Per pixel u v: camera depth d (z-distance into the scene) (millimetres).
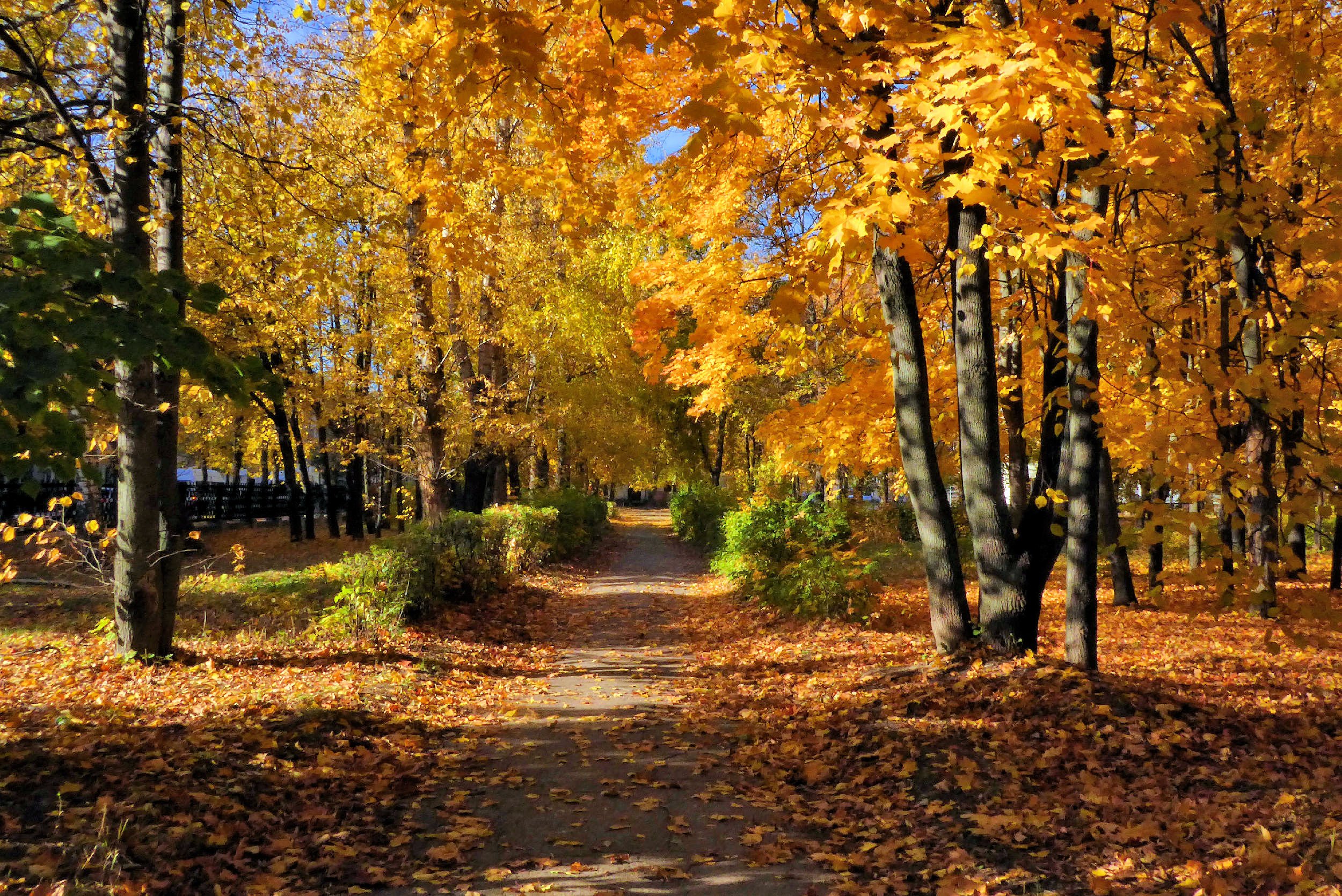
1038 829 4270
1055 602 13898
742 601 13633
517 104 5848
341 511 35219
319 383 17531
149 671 7051
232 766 4867
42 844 3553
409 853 4180
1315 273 6785
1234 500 3994
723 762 5871
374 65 6289
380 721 6285
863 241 3891
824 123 4484
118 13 7047
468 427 18531
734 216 8977
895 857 4156
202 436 25984
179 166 7719
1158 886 3564
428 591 10914
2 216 2992
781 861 4164
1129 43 7688
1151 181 5035
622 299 20781
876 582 11375
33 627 9164
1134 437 4531
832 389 10820
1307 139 6711
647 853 4254
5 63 8117
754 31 3998
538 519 18453
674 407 37281
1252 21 7820
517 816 4754
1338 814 4082
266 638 9039
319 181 8781
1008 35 4273
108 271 3104
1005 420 10227
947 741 5621
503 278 17703
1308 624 10328
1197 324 5414
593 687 8367
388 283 16281
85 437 2730
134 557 7328
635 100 7223
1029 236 4711
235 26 7984
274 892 3607
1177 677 7844
